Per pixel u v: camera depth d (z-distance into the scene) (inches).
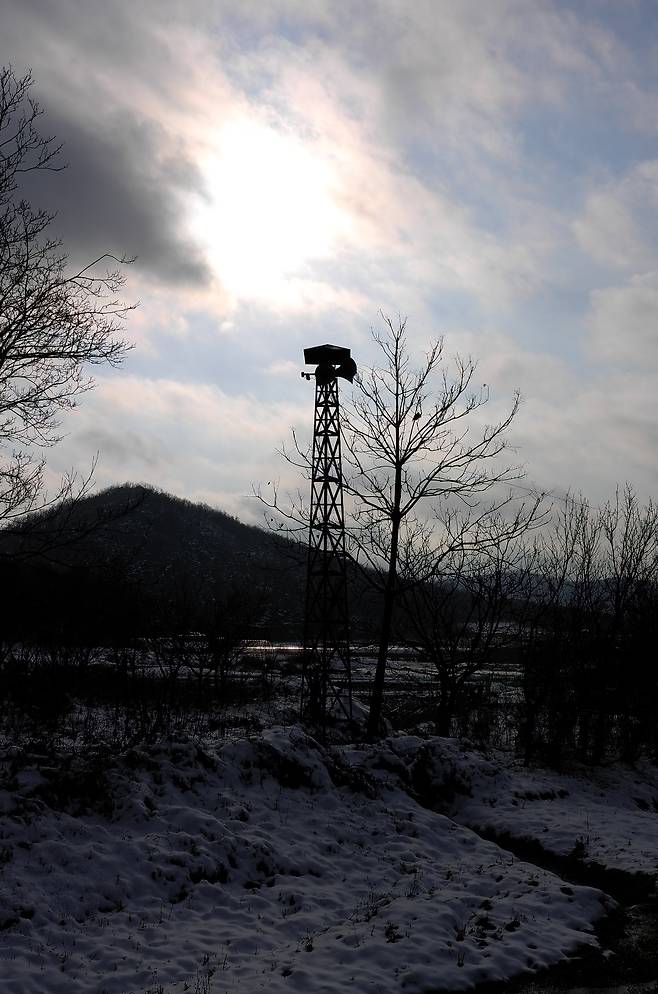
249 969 344.8
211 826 490.9
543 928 414.6
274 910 418.9
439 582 947.3
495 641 939.3
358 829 558.6
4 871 392.5
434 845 559.5
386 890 463.2
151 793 513.3
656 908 461.7
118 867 423.5
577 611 959.0
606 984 360.8
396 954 366.6
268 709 1099.9
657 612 987.3
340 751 707.4
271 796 574.2
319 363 1014.4
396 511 895.1
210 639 1200.2
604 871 526.6
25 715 767.7
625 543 1006.4
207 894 423.5
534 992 350.3
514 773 797.2
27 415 598.5
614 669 954.1
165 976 330.0
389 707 1268.5
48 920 366.6
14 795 455.2
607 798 774.5
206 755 579.2
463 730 1040.8
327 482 998.4
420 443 898.7
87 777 498.0
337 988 328.8
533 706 900.6
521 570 956.6
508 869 511.2
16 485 570.9
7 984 303.6
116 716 780.0
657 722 995.3
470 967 361.1
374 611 1027.9
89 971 329.7
